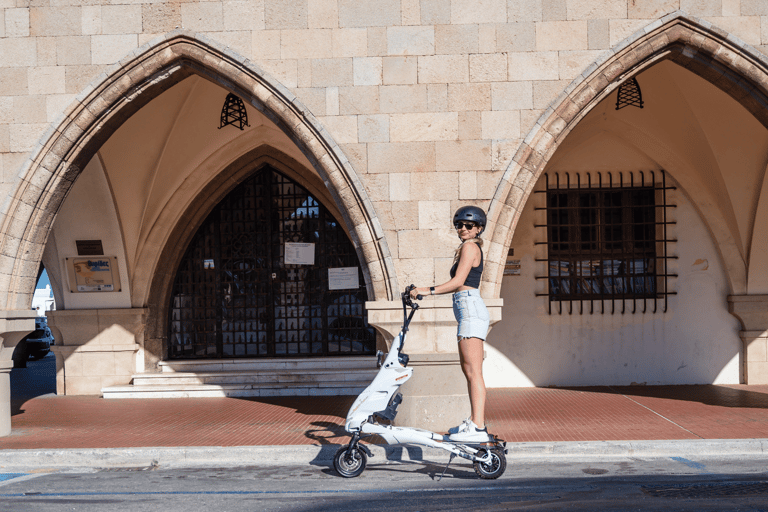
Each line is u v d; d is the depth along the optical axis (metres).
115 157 10.67
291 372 11.09
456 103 7.52
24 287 7.80
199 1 7.68
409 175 7.52
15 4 7.80
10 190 7.71
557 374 11.25
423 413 7.27
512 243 11.35
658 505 4.68
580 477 5.62
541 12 7.52
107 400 10.74
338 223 12.02
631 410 8.67
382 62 7.57
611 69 7.46
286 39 7.63
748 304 10.97
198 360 11.83
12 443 7.20
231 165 11.68
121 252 11.42
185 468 6.34
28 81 7.77
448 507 4.71
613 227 11.38
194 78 10.09
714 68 7.57
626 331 11.24
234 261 12.17
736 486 5.20
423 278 7.47
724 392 10.22
